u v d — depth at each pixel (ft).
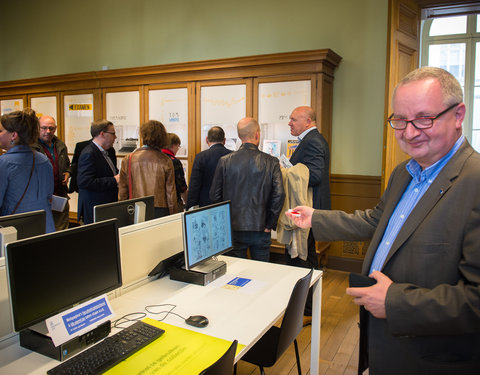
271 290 6.28
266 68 13.48
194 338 4.67
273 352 6.08
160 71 15.26
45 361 4.24
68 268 4.47
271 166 9.05
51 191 8.44
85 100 17.37
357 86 13.73
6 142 7.66
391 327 3.28
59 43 20.07
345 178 13.97
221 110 14.51
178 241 7.38
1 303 4.51
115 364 4.09
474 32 19.10
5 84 19.17
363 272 4.17
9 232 4.63
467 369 3.28
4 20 21.45
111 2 18.49
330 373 7.74
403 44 11.47
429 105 3.30
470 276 3.07
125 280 6.18
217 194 9.42
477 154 3.44
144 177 9.70
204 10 16.35
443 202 3.34
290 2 14.62
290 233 9.51
